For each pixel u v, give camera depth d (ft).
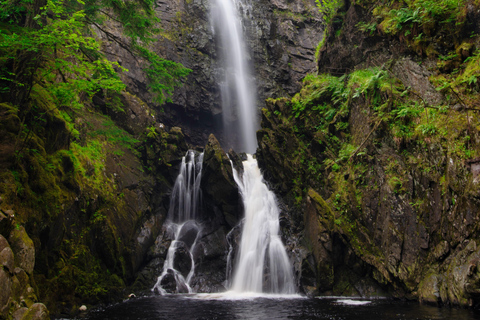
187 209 62.44
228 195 58.49
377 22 52.44
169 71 44.32
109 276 45.68
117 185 53.88
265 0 102.58
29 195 31.12
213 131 92.38
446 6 42.22
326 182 53.26
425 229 38.75
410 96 44.37
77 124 50.62
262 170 64.54
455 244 35.01
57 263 35.96
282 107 62.54
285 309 34.83
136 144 62.80
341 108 54.70
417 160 40.83
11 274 22.57
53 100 37.96
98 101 59.31
